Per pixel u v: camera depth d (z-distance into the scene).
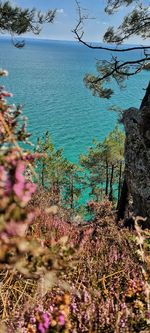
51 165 26.92
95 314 2.42
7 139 1.30
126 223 8.54
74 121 98.25
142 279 3.00
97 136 84.44
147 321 2.37
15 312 2.40
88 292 2.69
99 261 3.56
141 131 8.62
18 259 1.13
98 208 9.32
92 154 35.84
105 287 2.94
